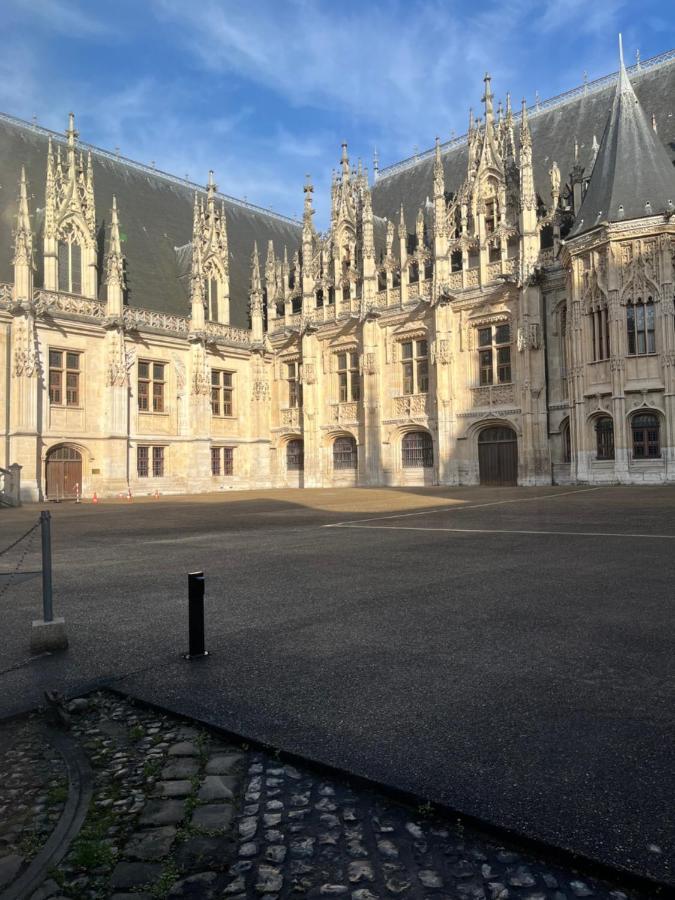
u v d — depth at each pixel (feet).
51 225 127.03
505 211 127.03
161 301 147.54
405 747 13.41
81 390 129.08
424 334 137.69
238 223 183.01
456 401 132.05
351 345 149.89
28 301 118.62
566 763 12.54
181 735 14.79
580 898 9.19
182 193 176.35
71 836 10.98
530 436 120.57
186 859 10.36
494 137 131.03
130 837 10.97
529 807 11.06
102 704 16.69
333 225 154.10
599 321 108.99
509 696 15.89
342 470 153.58
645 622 21.83
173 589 29.73
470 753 13.07
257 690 16.89
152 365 142.00
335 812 11.53
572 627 21.49
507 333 126.72
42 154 145.59
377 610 24.54
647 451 104.32
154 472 141.08
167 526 60.85
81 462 128.67
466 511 67.67
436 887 9.52
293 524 59.41
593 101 138.72
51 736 14.93
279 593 28.09
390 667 18.21
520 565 33.12
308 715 15.20
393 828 11.00
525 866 9.91
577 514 59.82
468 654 19.08
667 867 9.43
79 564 38.01
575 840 10.12
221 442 154.92
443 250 132.87
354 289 149.89
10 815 11.75
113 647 21.02
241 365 161.99
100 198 151.64
